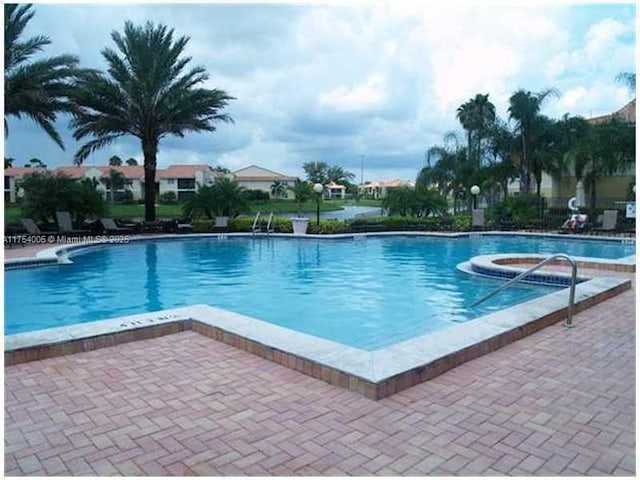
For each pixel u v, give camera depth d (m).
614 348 4.81
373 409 3.41
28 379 3.98
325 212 43.00
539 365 4.31
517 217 22.48
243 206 22.09
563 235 18.48
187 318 5.43
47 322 7.33
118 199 51.16
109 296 8.99
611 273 10.25
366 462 2.74
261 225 20.19
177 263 12.88
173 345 4.89
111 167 56.09
